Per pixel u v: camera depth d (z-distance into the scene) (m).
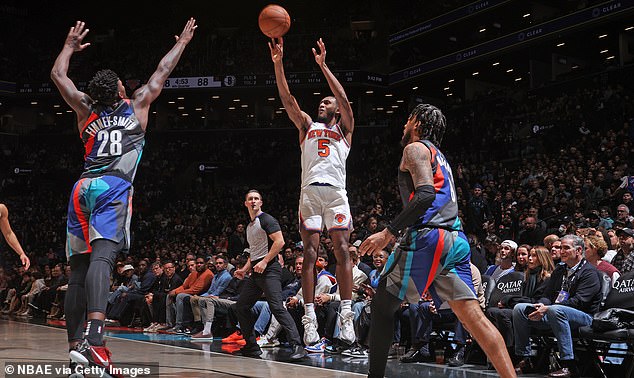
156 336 9.27
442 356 7.26
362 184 25.03
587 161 14.83
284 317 6.33
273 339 7.94
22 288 16.25
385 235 3.11
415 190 3.15
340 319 5.88
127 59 32.66
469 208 12.98
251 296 6.53
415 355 6.57
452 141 23.28
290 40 31.83
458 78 27.61
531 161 18.00
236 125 31.19
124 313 12.15
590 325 5.58
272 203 25.58
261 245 6.52
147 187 29.17
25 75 31.73
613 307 5.60
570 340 5.45
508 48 23.28
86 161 3.72
